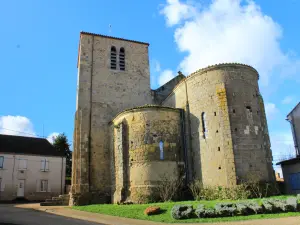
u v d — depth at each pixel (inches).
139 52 1403.8
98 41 1342.3
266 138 930.7
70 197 1095.0
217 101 901.8
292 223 502.6
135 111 983.0
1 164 1612.9
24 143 1781.5
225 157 840.9
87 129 1186.6
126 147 972.6
